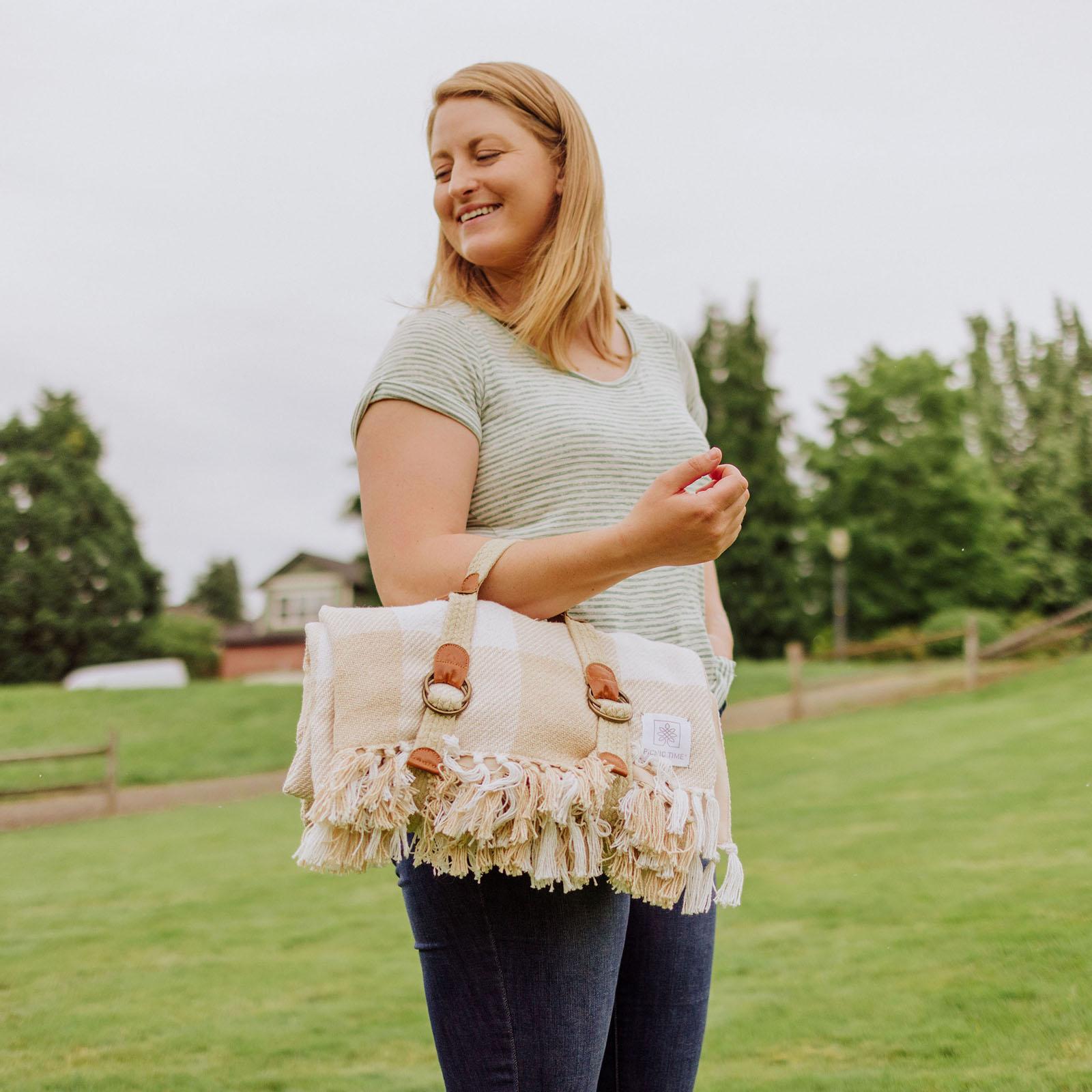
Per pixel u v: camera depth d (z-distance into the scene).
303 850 0.95
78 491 42.47
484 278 1.36
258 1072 3.32
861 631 36.84
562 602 1.07
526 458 1.17
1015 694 15.38
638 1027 1.25
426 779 0.95
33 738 18.09
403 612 1.04
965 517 36.22
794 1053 3.11
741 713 16.72
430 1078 3.20
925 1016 3.32
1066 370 44.22
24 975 4.71
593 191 1.30
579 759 1.01
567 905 1.07
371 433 1.15
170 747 17.17
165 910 6.12
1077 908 4.40
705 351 38.94
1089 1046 2.88
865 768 9.91
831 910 4.88
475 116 1.29
